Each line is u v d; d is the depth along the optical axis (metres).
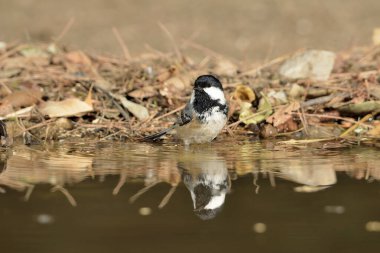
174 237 6.19
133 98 12.25
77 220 6.61
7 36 20.02
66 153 9.73
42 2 23.69
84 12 22.64
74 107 11.41
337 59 14.00
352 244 5.98
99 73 13.61
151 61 14.31
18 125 11.02
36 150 9.97
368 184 7.80
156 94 12.30
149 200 7.25
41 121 11.37
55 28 21.00
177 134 10.55
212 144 10.45
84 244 6.00
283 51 18.69
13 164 8.97
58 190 7.64
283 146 10.17
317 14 21.98
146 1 23.83
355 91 12.19
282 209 6.94
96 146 10.27
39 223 6.54
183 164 8.93
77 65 13.77
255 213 6.82
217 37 20.17
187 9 22.92
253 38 19.98
